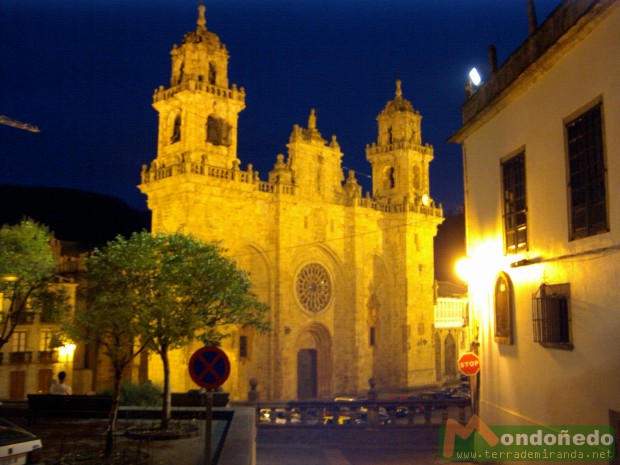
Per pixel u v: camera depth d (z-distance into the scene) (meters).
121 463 15.61
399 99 75.25
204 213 50.91
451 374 80.31
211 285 21.19
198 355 13.88
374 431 28.31
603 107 13.88
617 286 13.23
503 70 20.31
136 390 26.78
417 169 74.06
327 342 63.19
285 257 57.44
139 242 19.98
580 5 14.86
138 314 18.67
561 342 15.60
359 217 66.25
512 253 19.12
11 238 23.89
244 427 18.61
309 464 23.88
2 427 14.09
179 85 51.78
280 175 58.34
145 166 53.97
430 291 71.75
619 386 13.13
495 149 20.72
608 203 13.62
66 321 19.55
